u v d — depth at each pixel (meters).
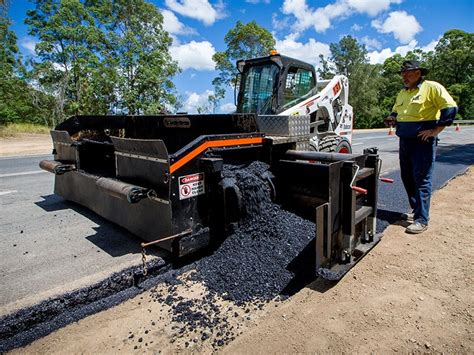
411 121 3.38
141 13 21.17
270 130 3.60
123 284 2.51
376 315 2.05
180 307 2.22
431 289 2.32
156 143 2.52
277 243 2.89
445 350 1.73
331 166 2.30
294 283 2.46
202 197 2.76
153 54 20.23
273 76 5.65
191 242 2.68
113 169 4.27
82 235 3.45
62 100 20.27
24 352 1.86
